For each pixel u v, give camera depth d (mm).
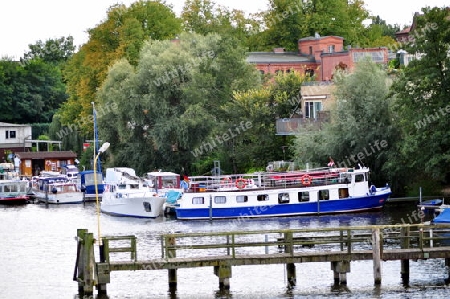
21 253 102125
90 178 162375
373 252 78375
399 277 82375
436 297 75438
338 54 178500
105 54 187625
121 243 105812
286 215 126312
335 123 132625
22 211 146750
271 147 151250
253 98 152750
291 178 126875
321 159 134375
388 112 130125
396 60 168625
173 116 153625
